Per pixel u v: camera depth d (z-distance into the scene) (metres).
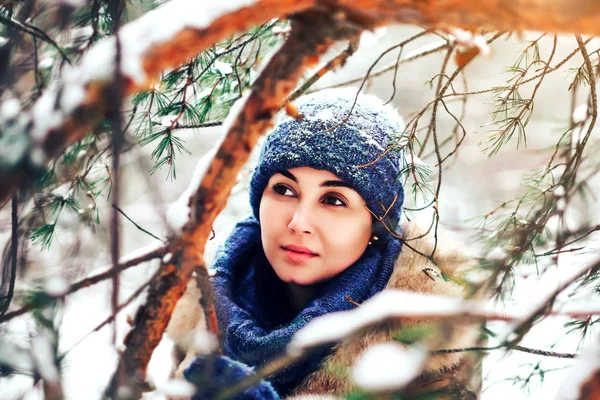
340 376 1.09
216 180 0.72
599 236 1.10
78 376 0.73
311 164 1.21
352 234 1.26
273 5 0.61
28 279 0.91
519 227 1.10
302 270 1.27
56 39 0.92
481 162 3.48
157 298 0.75
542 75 1.11
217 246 1.54
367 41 0.89
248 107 0.70
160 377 1.43
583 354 0.64
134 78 0.59
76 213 1.10
